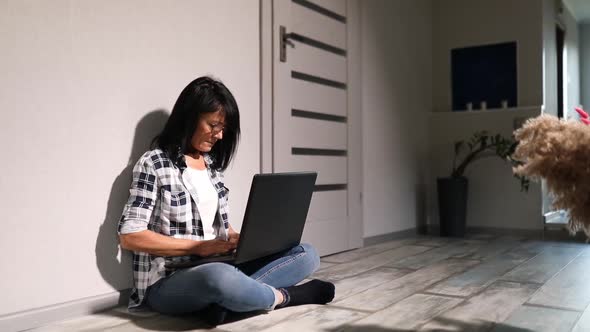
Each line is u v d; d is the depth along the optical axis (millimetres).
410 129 4367
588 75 7305
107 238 1962
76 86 1855
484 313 1888
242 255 1721
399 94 4207
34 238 1734
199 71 2342
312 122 3102
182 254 1783
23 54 1703
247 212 1661
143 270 1855
